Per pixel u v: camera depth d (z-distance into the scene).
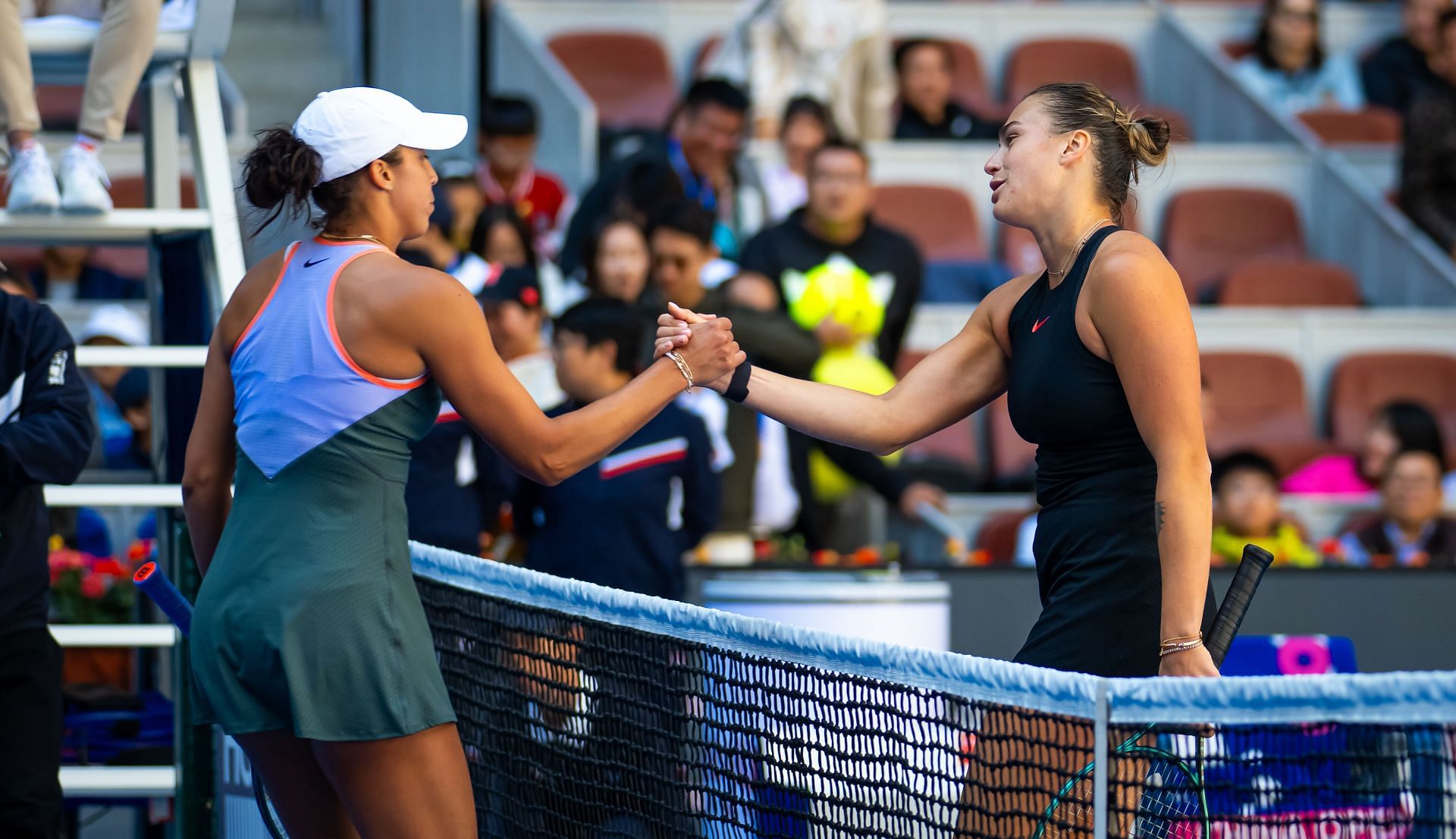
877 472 23.61
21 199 14.54
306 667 9.53
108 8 14.87
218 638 9.73
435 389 10.13
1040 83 39.91
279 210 10.32
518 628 11.94
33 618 13.16
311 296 9.91
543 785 11.72
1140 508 10.23
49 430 12.95
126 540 25.30
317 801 10.32
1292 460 29.83
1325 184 37.22
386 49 37.56
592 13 38.66
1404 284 35.66
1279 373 31.58
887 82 34.62
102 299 28.75
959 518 26.61
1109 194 10.70
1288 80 40.91
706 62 37.53
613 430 10.62
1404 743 7.56
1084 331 10.22
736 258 28.27
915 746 9.02
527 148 30.06
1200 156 37.19
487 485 18.77
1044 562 10.73
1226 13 42.94
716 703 10.34
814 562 20.44
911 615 17.11
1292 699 7.57
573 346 19.00
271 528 9.73
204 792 14.47
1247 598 9.91
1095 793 7.81
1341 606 21.05
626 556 18.48
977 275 32.00
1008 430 28.88
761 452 23.53
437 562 12.92
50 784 13.06
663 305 23.14
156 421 16.34
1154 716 7.73
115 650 20.44
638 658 10.91
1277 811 7.86
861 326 25.28
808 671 9.71
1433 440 26.14
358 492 9.77
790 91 33.28
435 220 26.38
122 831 21.55
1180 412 9.78
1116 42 40.97
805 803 9.74
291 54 38.62
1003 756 8.57
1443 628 21.17
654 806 10.77
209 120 15.41
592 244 22.81
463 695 12.61
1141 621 10.14
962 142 35.62
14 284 21.28
